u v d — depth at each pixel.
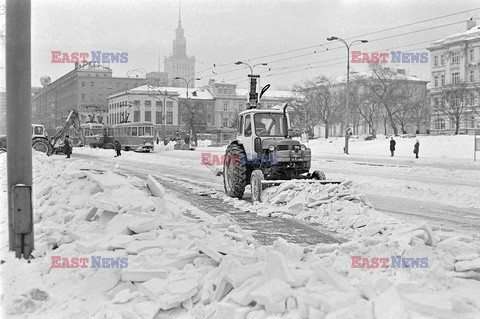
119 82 117.94
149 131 54.56
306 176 12.76
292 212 10.41
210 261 5.35
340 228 8.84
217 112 112.19
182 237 6.18
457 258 5.62
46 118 136.62
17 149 6.47
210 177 21.73
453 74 90.81
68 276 5.26
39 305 4.55
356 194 10.57
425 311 3.64
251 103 15.17
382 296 3.81
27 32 6.54
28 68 6.56
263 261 5.16
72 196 8.60
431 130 84.56
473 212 11.11
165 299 4.40
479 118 77.19
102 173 10.09
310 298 3.92
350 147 54.84
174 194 14.91
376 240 6.28
